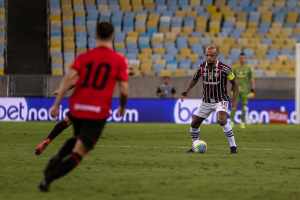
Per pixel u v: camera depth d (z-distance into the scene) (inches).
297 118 3351.4
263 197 1043.3
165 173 1325.0
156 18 4466.0
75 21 4345.5
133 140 2233.0
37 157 1632.6
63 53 4138.8
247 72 2906.0
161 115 3408.0
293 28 4557.1
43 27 4379.9
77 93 1025.5
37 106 3366.1
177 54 4249.5
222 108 1790.1
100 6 4473.4
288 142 2249.0
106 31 1032.8
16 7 4404.5
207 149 1924.2
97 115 1018.7
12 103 3366.1
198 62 4195.4
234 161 1582.2
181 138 2335.1
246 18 4579.2
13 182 1173.7
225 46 4352.9
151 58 4195.4
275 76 4077.3
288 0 4726.9
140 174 1304.1
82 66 1019.3
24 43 4269.2
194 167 1440.7
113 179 1224.8
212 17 4537.4
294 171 1392.7
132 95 3725.4
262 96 3750.0
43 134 2445.9
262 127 2987.2
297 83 3331.7
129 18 4436.5
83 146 1016.2
